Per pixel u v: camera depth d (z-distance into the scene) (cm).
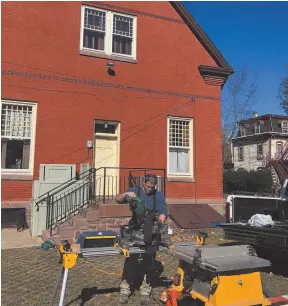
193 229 1080
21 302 461
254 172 3325
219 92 1359
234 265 371
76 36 1152
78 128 1124
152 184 466
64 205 979
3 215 1029
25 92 1066
